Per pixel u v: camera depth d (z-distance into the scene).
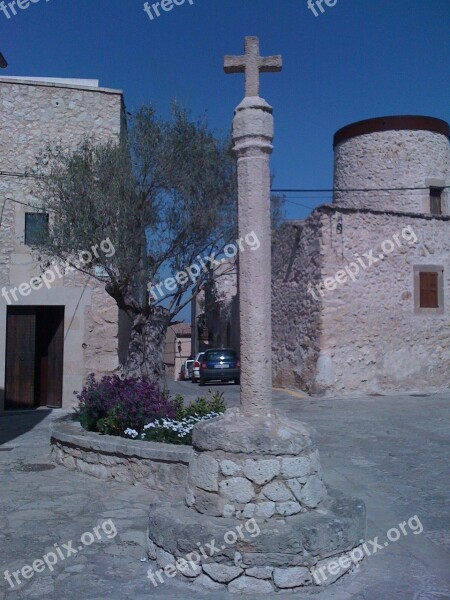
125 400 7.54
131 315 8.93
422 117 20.02
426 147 20.00
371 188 20.28
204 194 8.79
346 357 15.57
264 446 4.41
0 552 4.88
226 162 9.00
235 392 18.73
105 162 8.56
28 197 12.84
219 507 4.38
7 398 13.24
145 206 8.46
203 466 4.50
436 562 4.72
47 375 13.57
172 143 8.61
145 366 8.69
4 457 8.52
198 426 4.69
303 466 4.45
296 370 16.47
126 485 6.80
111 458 7.00
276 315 17.69
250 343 4.71
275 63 4.92
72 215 8.38
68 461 7.68
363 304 15.80
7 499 6.31
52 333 13.50
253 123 4.79
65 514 5.80
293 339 16.70
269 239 4.83
